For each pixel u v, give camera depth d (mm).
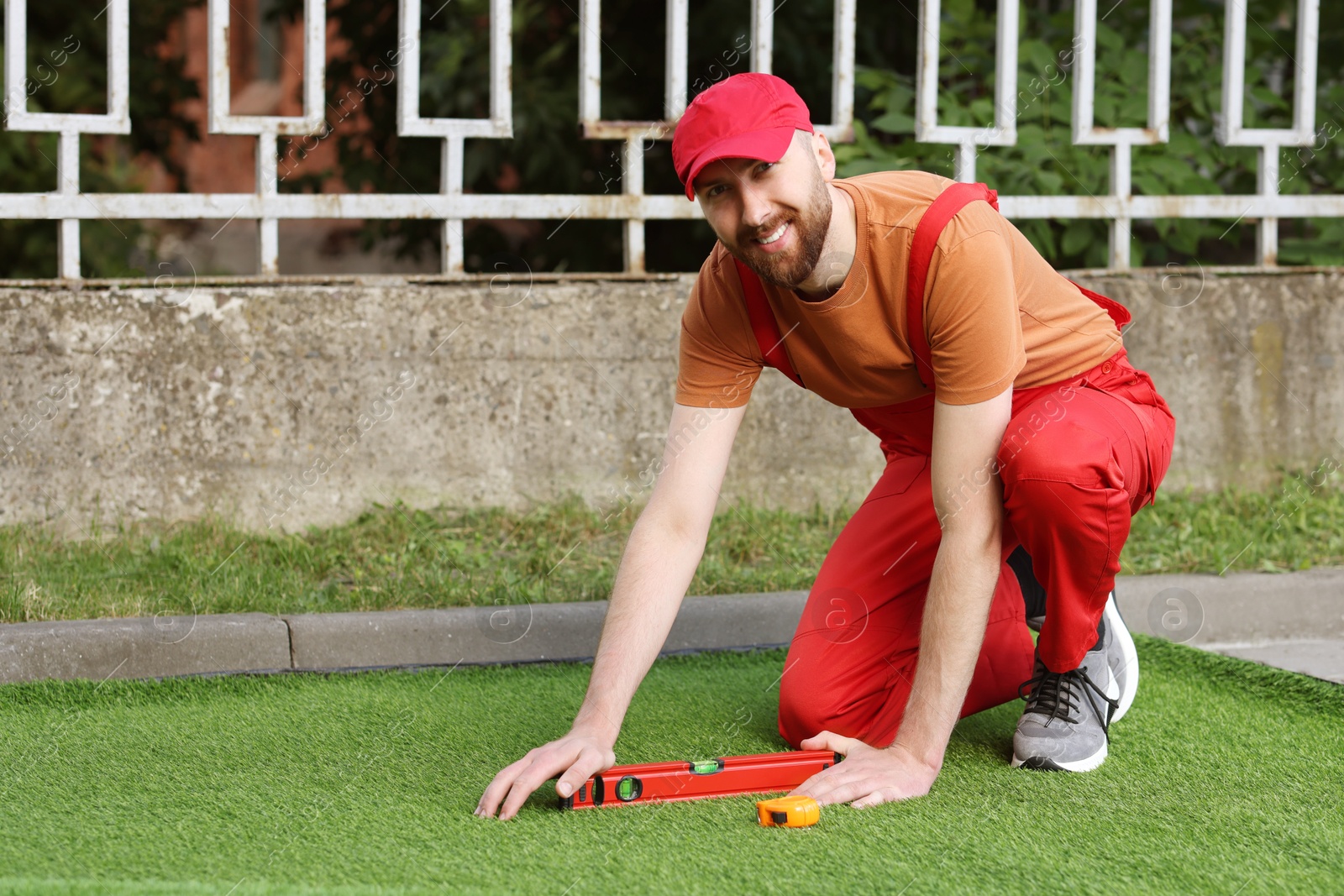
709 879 1788
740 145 1875
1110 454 2105
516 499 3922
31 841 1889
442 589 3242
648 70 6086
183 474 3703
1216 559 3602
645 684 2881
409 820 2008
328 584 3320
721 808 2080
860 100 5984
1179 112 5008
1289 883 1811
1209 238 4918
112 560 3428
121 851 1855
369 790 2146
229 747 2369
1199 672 2926
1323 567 3592
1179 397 4281
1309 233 4953
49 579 3223
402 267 9719
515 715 2611
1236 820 2053
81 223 6035
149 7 6297
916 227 2014
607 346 3955
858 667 2383
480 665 2969
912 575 2428
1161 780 2246
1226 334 4293
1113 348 2359
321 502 3793
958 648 2105
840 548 2508
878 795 2084
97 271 6082
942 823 2018
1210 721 2604
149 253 6648
